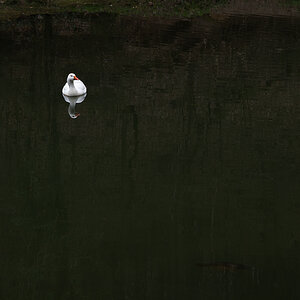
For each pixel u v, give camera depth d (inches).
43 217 370.9
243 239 345.4
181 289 299.9
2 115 549.0
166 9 1064.2
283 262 323.9
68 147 480.1
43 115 557.0
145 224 362.3
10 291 299.4
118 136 506.0
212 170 440.1
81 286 303.1
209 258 326.3
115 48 786.2
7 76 654.5
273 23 968.3
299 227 359.9
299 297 294.7
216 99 594.2
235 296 293.9
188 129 520.7
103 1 1093.1
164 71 684.1
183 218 368.5
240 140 493.7
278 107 575.5
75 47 784.9
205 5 1111.0
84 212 376.5
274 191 404.8
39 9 1012.5
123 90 622.2
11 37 825.5
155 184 417.1
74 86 616.4
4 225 360.8
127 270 316.5
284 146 482.0
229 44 818.2
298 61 731.4
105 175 430.9
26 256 330.6
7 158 459.2
